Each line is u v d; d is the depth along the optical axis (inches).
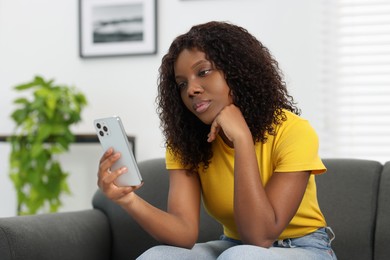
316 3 106.3
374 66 104.8
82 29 117.5
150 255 49.9
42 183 107.1
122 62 115.6
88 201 116.5
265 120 56.1
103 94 116.6
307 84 106.6
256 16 108.4
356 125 105.1
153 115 113.7
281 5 107.5
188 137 59.1
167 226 55.6
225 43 55.5
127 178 53.0
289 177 53.6
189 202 59.1
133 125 114.9
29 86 108.1
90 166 116.5
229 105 55.8
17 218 63.4
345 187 70.1
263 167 56.8
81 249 68.2
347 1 106.0
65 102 107.6
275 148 56.5
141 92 114.6
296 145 54.7
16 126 109.5
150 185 76.3
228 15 109.7
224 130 53.9
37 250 61.3
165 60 57.5
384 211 67.0
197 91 54.6
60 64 119.3
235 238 60.7
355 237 67.4
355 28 105.7
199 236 73.0
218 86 54.9
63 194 117.1
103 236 73.4
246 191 51.9
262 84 56.2
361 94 105.0
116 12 115.6
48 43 120.1
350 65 105.7
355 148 105.0
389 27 104.2
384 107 104.1
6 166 123.3
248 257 46.2
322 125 106.0
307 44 106.6
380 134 104.0
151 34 113.3
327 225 68.5
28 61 121.3
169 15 112.9
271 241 52.4
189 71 54.9
